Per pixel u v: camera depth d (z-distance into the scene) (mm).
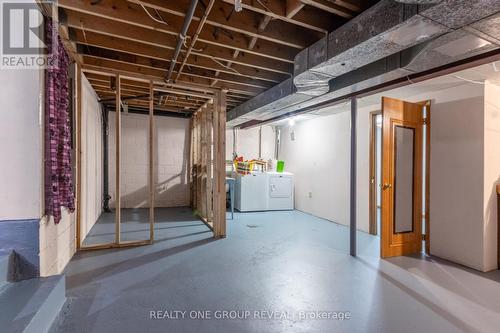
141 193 6523
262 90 4391
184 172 6871
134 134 6449
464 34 1803
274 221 5289
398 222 3467
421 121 3637
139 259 3146
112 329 1829
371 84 2990
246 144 7277
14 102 1938
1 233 1876
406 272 2889
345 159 5082
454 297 2357
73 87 3268
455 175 3236
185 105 5840
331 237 4211
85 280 2572
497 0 1429
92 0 2207
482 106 3002
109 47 2926
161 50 3145
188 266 2961
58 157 2404
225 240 3955
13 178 1920
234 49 2994
